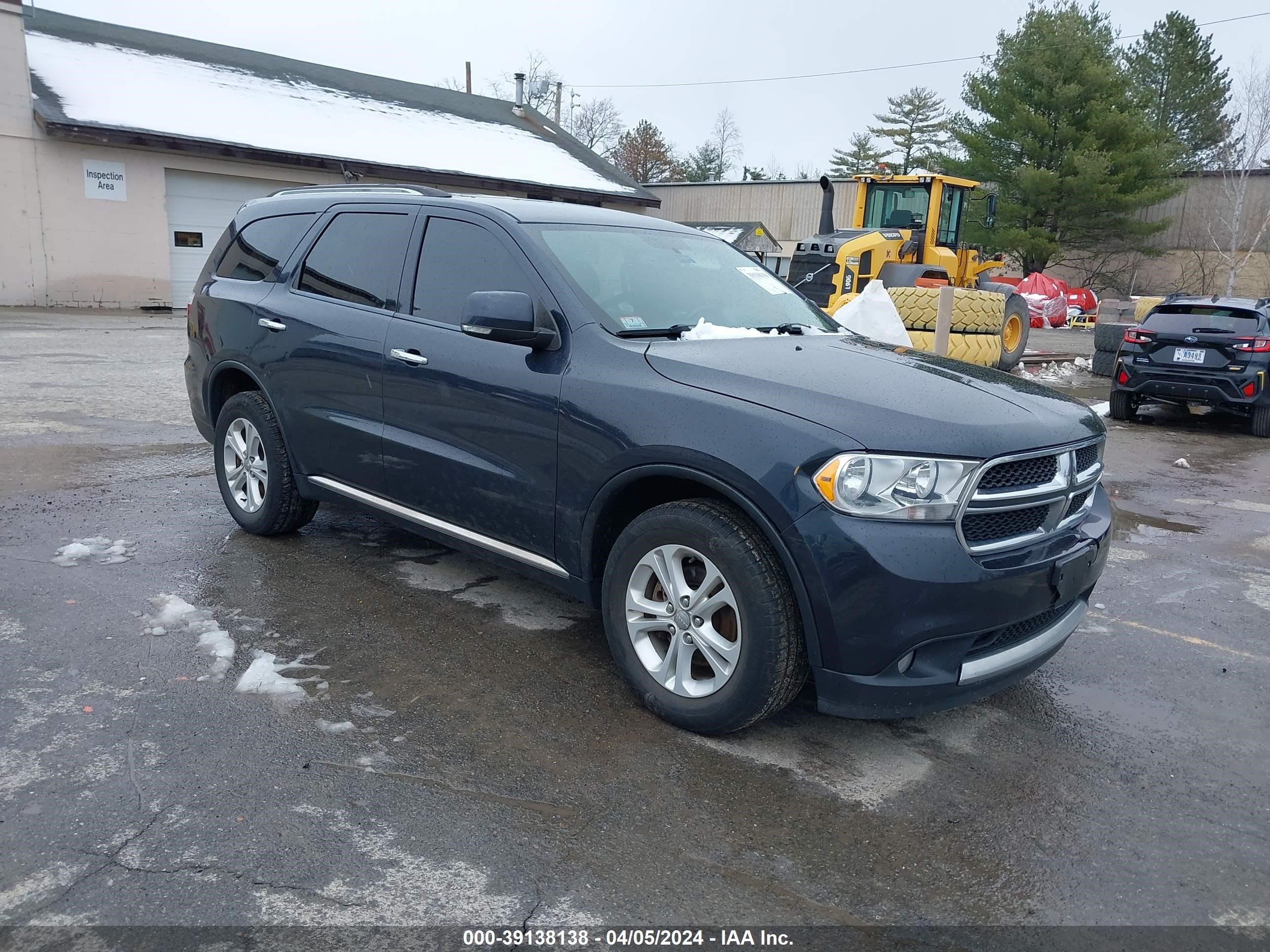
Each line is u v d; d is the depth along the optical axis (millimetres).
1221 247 37500
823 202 17031
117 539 5066
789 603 3061
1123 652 4371
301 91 27047
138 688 3438
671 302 4074
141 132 19438
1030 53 34938
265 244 5176
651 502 3613
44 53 22094
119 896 2377
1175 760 3410
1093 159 33125
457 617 4273
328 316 4562
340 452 4539
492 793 2934
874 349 4020
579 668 3836
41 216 19078
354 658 3801
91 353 12547
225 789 2855
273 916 2350
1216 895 2666
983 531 3094
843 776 3176
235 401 5109
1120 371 11312
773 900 2535
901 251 15898
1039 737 3533
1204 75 49938
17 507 5523
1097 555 3512
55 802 2738
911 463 2928
